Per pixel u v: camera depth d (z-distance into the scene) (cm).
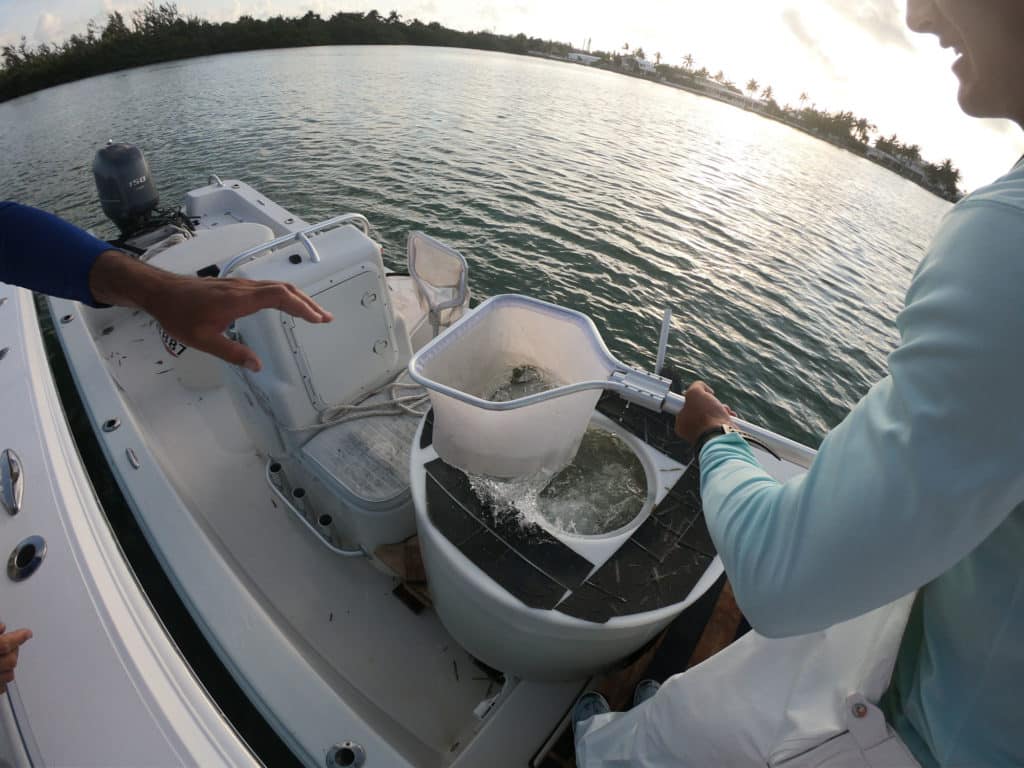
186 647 186
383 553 183
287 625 177
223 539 205
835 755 77
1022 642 56
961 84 49
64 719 106
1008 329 37
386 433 193
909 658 75
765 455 168
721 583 168
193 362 259
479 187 948
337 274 171
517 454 120
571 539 120
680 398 140
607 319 607
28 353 211
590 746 120
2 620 122
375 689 169
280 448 197
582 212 895
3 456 160
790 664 87
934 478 40
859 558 45
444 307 207
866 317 724
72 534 142
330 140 1147
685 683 99
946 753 66
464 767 138
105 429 222
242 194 374
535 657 128
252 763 107
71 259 70
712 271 767
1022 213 39
